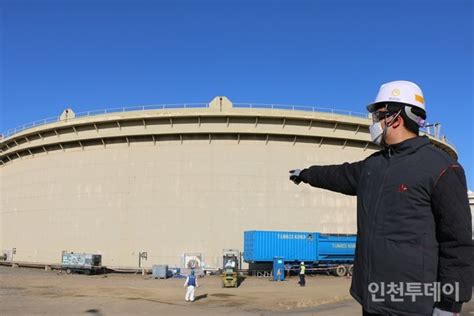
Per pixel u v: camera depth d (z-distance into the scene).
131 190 52.91
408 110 3.25
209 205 50.91
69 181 56.62
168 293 31.77
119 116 53.41
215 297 29.30
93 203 54.34
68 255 51.47
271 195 51.53
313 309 22.55
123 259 51.47
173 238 50.62
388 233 3.09
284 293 32.12
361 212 3.35
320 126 53.62
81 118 55.38
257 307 23.97
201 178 51.56
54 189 57.75
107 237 52.66
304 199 52.16
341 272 49.81
